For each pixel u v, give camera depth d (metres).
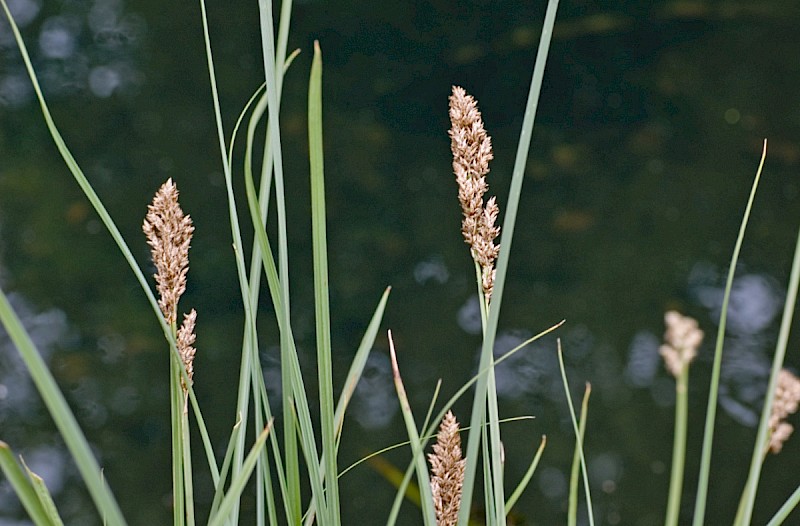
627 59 7.14
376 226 6.09
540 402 4.86
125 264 5.58
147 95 6.69
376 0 7.32
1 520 4.02
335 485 1.47
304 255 5.67
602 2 7.26
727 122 6.71
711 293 5.50
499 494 1.52
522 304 5.55
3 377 4.84
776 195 6.22
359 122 6.80
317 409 4.70
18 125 6.39
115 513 1.35
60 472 4.34
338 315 5.45
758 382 4.84
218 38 7.05
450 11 7.32
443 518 1.50
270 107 1.45
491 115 6.98
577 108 6.93
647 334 5.27
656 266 5.75
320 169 1.42
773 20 7.11
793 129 6.65
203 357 5.02
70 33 6.96
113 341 5.11
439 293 5.62
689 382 4.89
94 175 6.12
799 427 4.49
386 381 5.03
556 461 4.53
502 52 7.18
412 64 7.16
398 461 4.52
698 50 7.13
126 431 4.61
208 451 1.51
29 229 5.73
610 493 4.36
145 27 7.05
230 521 1.52
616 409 4.78
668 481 4.44
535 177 6.48
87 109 6.53
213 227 5.79
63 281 5.44
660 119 6.79
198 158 6.32
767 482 4.38
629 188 6.36
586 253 5.89
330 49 7.17
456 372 5.10
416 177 6.45
